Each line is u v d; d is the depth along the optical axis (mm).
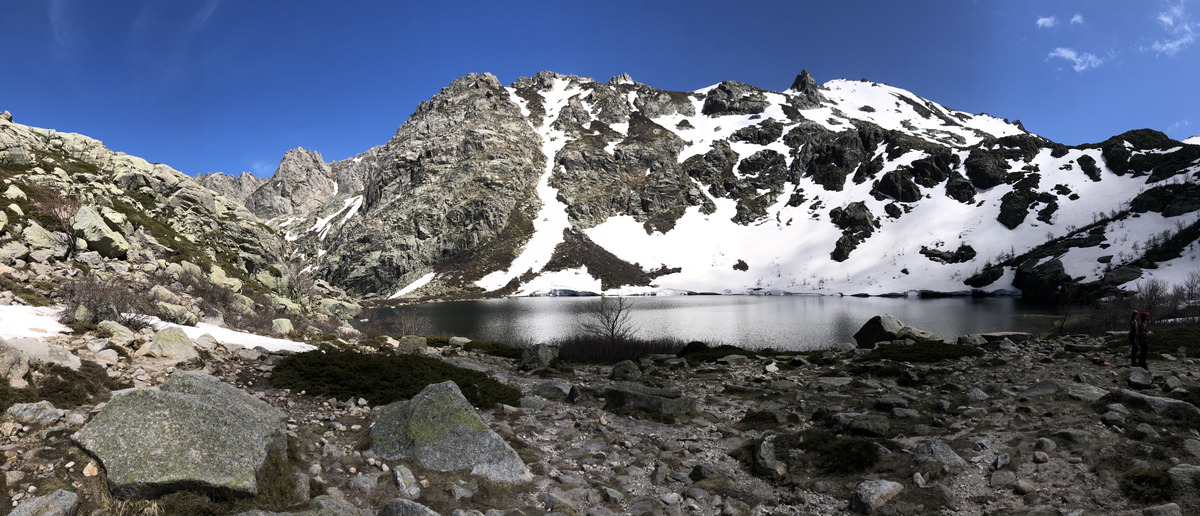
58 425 8125
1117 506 7137
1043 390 13289
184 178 53156
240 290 38469
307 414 11562
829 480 8938
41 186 31859
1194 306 56938
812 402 14656
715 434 12016
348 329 43281
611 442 11258
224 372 13977
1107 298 95750
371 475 8328
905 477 8625
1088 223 160375
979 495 7941
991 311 96500
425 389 10164
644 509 7973
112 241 28391
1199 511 6664
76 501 5957
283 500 6945
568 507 7957
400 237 196500
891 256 181000
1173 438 9141
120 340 14328
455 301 154875
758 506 8211
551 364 22547
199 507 6238
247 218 58594
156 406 7332
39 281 20797
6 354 9188
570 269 189000
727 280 190250
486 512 7430
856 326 72562
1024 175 197500
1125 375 15711
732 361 24109
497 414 13023
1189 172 156125
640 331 65375
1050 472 8352
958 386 15133
